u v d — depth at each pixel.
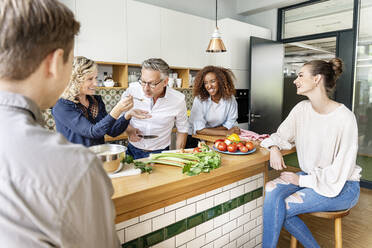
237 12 4.91
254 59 4.12
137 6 3.21
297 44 5.95
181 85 3.94
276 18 4.64
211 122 2.67
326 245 2.11
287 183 1.52
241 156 1.50
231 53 4.05
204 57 4.02
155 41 3.41
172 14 3.56
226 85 2.49
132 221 1.06
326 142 1.46
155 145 2.01
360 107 3.57
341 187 1.34
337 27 3.90
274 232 1.42
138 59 3.27
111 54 3.03
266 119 4.41
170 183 1.04
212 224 1.41
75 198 0.39
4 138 0.39
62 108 1.32
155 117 1.93
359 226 2.43
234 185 1.52
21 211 0.37
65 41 0.46
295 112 1.65
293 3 4.31
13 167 0.37
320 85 1.43
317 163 1.53
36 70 0.43
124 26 3.11
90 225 0.41
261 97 4.28
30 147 0.39
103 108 1.65
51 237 0.38
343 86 3.71
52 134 0.43
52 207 0.38
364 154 3.56
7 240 0.36
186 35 3.74
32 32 0.41
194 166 1.17
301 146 1.62
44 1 0.42
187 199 1.26
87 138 1.42
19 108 0.43
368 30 3.46
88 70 1.31
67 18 0.45
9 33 0.40
